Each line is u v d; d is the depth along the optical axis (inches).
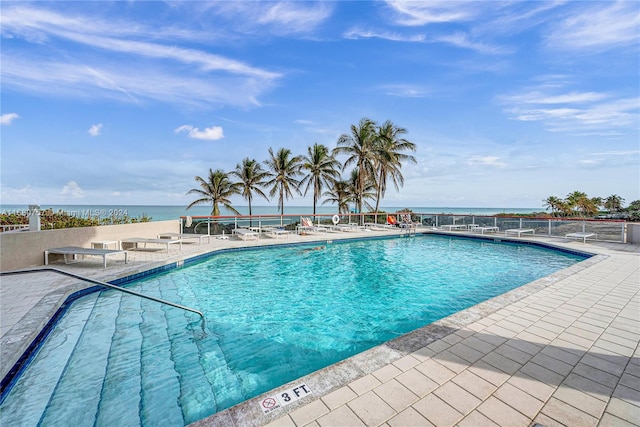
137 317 172.7
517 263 329.7
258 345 143.7
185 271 289.6
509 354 102.1
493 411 72.9
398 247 440.8
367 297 217.8
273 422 69.0
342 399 77.8
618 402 76.2
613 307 148.7
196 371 119.0
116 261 274.4
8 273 222.2
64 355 128.5
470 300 211.5
